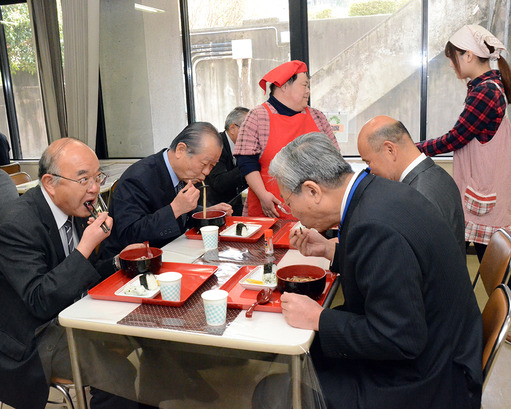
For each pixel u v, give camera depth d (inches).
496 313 49.5
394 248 42.6
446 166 158.9
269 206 95.4
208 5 179.5
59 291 55.1
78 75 177.3
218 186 120.1
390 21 161.5
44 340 57.7
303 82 97.0
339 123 174.2
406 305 42.2
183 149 75.1
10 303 59.6
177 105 191.6
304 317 47.1
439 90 161.5
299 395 45.4
